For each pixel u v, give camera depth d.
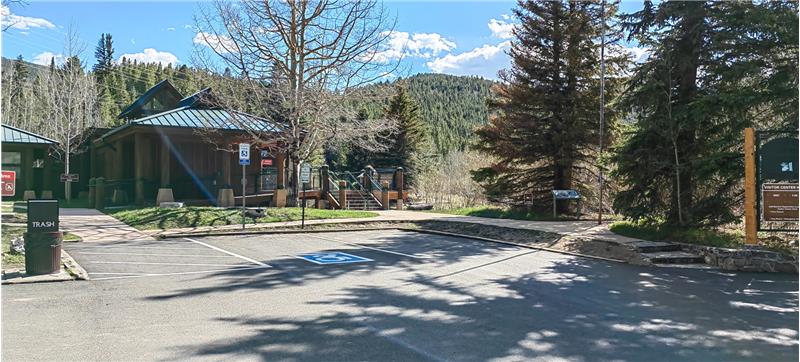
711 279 9.30
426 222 18.56
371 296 7.53
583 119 19.41
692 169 12.89
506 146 20.09
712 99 12.09
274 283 8.46
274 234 15.91
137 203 21.53
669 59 13.27
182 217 17.36
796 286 8.69
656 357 5.02
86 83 31.48
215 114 23.95
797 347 5.37
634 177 14.09
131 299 7.21
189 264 10.30
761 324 6.26
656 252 11.62
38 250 8.70
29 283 8.23
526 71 20.02
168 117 22.42
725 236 12.50
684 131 13.44
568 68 19.28
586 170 20.56
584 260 11.38
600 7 19.06
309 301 7.17
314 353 4.97
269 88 20.28
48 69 39.34
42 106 38.56
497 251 12.66
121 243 13.32
